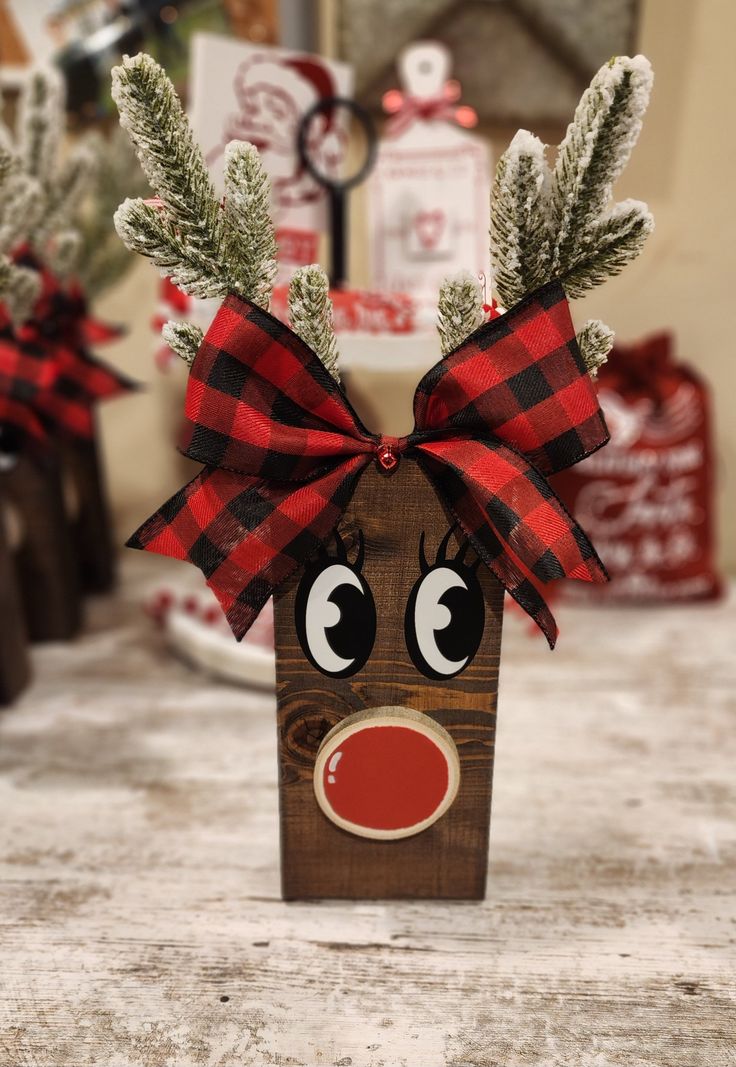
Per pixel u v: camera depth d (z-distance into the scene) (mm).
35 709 689
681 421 803
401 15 765
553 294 478
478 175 723
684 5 765
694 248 820
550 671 734
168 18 774
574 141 464
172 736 663
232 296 471
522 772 631
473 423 489
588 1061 480
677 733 665
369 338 623
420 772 528
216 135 666
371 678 518
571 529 488
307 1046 484
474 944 528
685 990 507
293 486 495
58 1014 496
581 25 764
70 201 705
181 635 736
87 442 810
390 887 547
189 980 510
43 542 745
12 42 779
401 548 503
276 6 775
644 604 836
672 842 582
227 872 563
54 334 717
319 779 526
